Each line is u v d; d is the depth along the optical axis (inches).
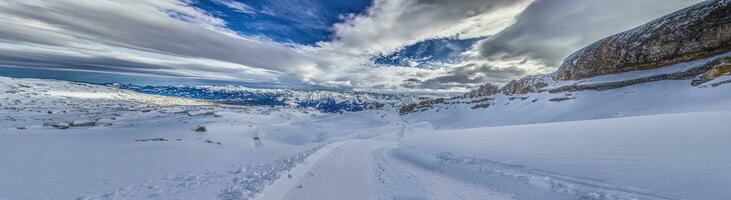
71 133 2343.8
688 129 587.2
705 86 2546.8
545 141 689.0
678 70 3218.5
